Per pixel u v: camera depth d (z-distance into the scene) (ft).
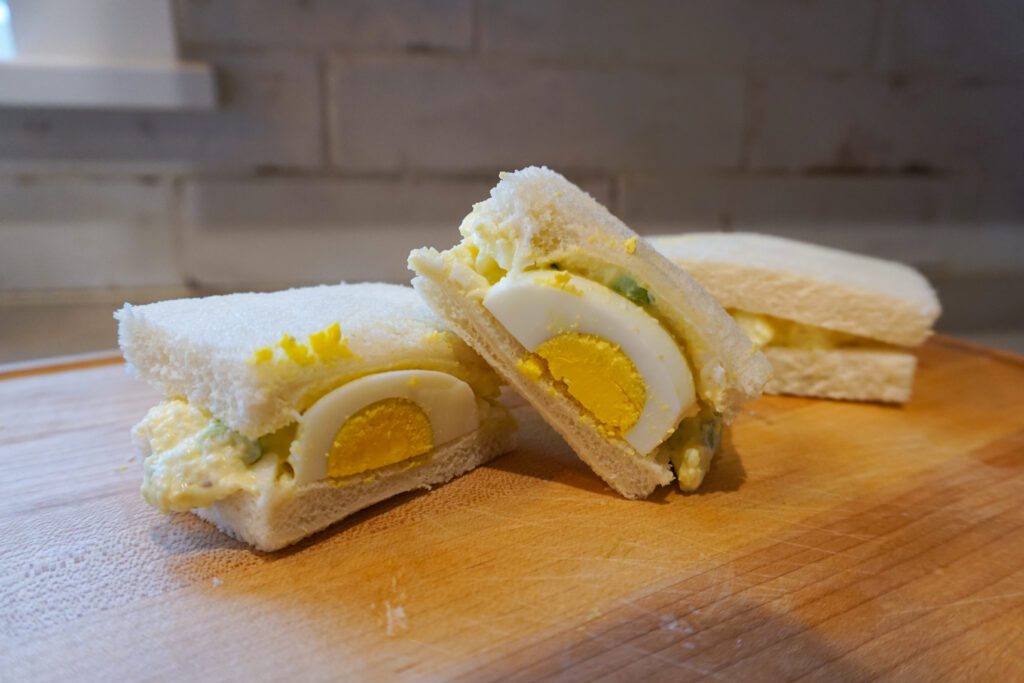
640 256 0.55
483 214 0.58
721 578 0.49
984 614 0.46
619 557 0.51
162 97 1.01
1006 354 0.95
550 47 1.14
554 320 0.56
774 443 0.70
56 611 0.45
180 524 0.54
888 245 1.38
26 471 0.61
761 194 1.29
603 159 1.22
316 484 0.52
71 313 1.11
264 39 1.05
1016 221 1.42
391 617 0.45
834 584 0.49
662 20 1.16
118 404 0.74
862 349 0.82
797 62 1.23
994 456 0.67
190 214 1.11
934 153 1.34
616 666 0.42
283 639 0.43
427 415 0.58
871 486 0.61
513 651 0.42
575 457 0.65
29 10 0.96
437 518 0.55
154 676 0.40
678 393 0.55
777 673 0.41
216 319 0.57
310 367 0.51
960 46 1.28
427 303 0.59
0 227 1.05
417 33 1.09
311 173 1.13
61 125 1.03
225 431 0.52
